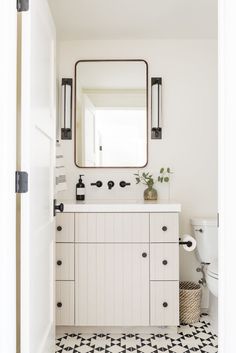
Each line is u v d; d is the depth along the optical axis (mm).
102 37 2779
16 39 1220
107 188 2811
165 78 2820
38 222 1423
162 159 2814
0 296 1150
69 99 2766
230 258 1120
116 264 2299
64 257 2311
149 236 2299
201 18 2482
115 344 2217
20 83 1270
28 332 1226
